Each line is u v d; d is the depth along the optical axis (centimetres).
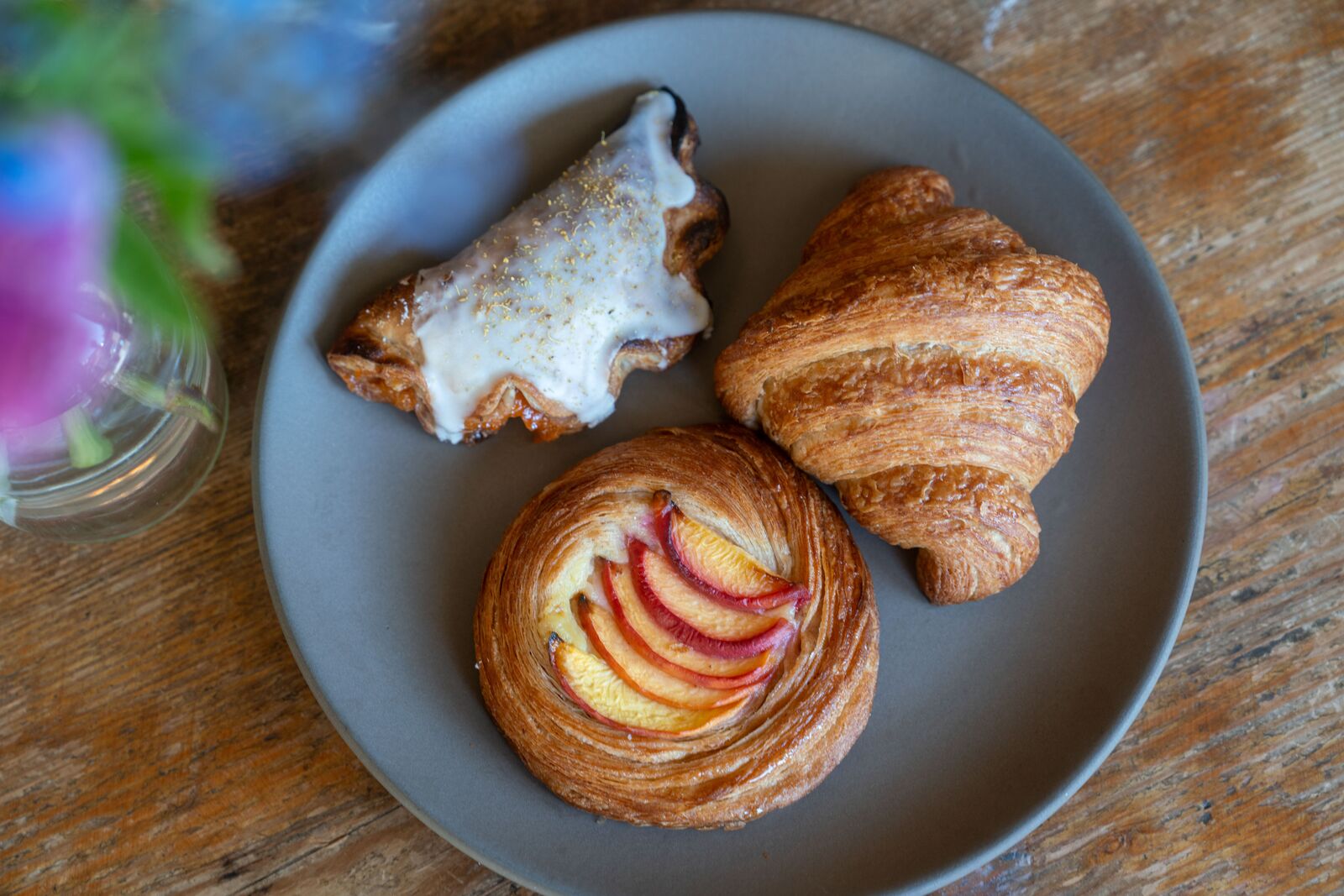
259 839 38
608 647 36
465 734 37
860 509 38
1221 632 40
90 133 23
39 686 39
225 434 41
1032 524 37
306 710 39
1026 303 36
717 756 36
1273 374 42
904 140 42
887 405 37
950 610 39
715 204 40
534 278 39
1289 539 41
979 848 36
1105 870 39
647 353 40
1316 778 39
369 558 39
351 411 39
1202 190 43
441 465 40
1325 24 44
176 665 39
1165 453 39
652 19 41
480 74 42
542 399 39
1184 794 39
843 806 37
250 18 39
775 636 36
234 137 42
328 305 39
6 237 22
